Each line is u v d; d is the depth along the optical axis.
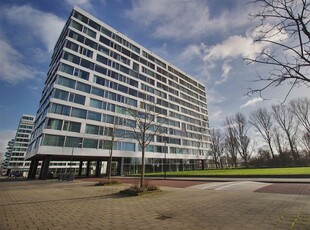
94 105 42.38
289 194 10.34
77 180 30.84
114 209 7.88
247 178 22.88
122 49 52.78
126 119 47.38
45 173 34.66
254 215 6.13
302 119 38.97
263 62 4.06
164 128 58.28
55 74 39.50
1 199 11.27
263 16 3.98
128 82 51.44
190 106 73.38
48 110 35.81
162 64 65.56
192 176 29.56
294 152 46.22
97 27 47.91
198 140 71.62
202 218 6.02
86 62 43.16
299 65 3.79
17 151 117.38
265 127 50.19
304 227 4.75
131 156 46.44
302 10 3.68
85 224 5.77
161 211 7.29
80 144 38.38
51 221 6.20
